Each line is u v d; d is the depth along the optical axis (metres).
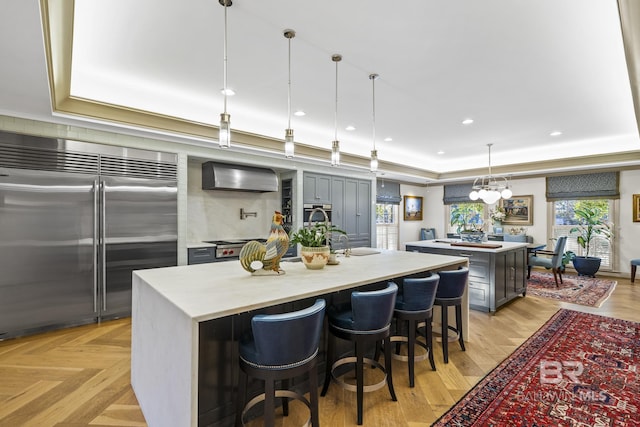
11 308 3.20
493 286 4.15
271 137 4.64
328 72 3.01
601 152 5.75
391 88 3.38
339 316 2.15
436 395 2.28
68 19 1.96
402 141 5.74
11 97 2.69
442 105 3.88
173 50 2.62
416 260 3.03
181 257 4.19
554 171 6.63
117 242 3.74
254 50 2.61
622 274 6.39
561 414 2.04
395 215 8.69
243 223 5.45
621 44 2.49
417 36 2.41
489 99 3.68
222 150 4.61
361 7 2.07
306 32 2.36
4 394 2.25
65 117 3.17
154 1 2.01
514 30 2.32
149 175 3.96
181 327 1.44
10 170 3.15
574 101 3.73
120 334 3.34
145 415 1.96
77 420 1.97
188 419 1.36
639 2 1.69
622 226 6.39
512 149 6.37
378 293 2.02
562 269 6.64
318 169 5.83
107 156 3.67
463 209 8.71
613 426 1.92
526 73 3.01
